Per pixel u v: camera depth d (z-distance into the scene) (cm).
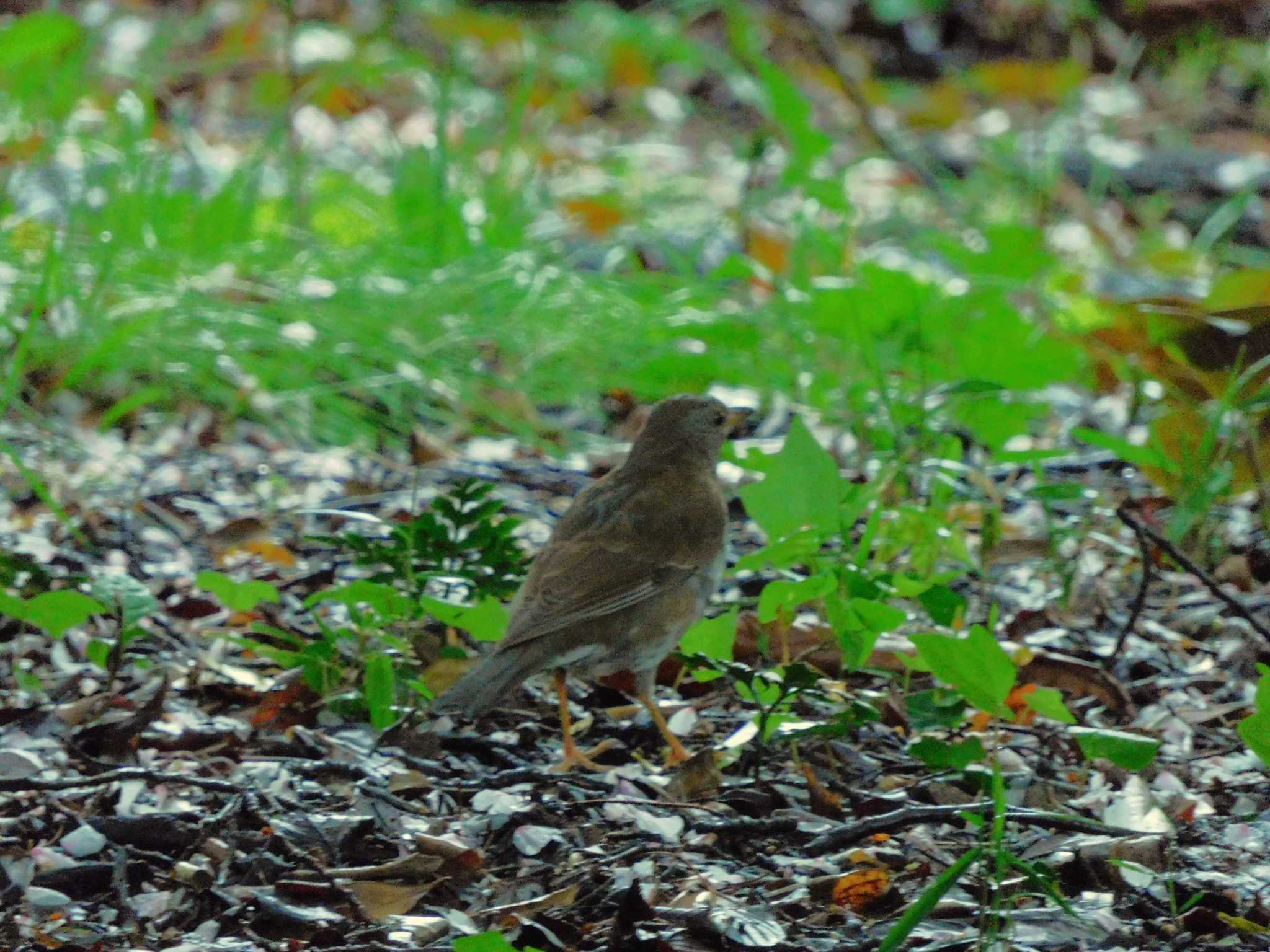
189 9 2494
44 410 1338
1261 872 734
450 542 916
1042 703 768
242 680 923
